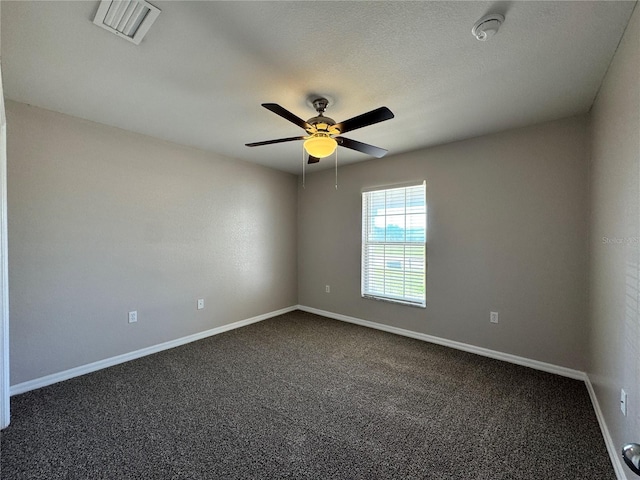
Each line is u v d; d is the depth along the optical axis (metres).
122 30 1.53
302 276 4.91
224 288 3.91
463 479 1.53
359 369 2.79
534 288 2.79
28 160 2.40
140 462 1.64
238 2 1.33
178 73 1.93
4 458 1.66
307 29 1.52
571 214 2.60
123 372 2.73
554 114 2.54
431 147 3.44
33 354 2.44
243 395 2.33
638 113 1.33
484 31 1.49
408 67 1.85
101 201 2.81
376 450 1.73
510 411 2.11
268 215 4.48
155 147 3.20
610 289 1.81
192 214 3.55
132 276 3.04
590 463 1.63
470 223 3.16
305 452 1.72
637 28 1.33
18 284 2.37
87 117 2.65
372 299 4.04
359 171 4.15
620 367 1.58
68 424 1.96
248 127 2.88
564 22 1.46
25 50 1.68
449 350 3.24
